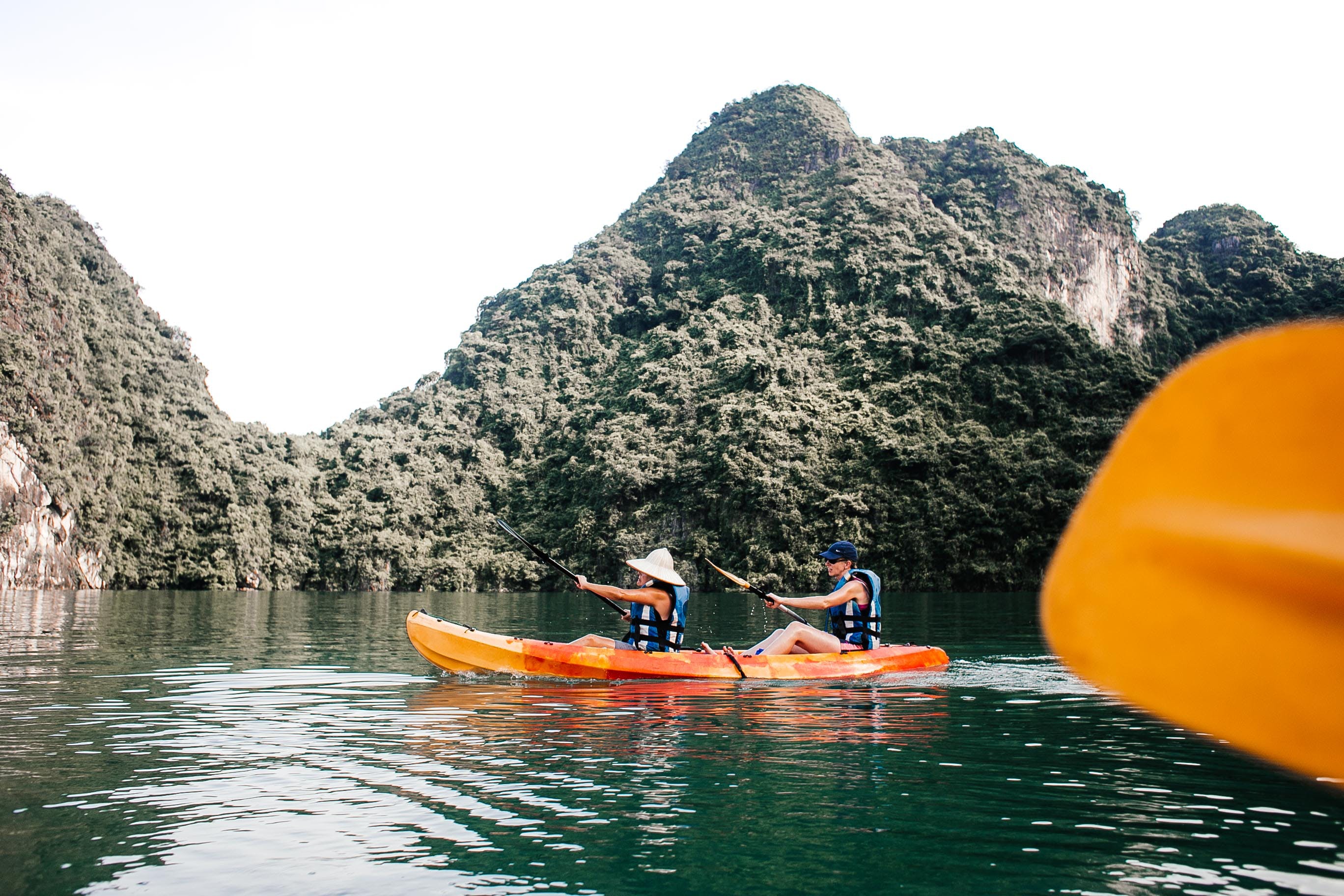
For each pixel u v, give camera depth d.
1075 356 65.19
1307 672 0.57
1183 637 0.61
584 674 8.50
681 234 108.88
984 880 3.36
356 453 79.94
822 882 3.35
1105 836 3.84
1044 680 8.62
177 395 70.69
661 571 9.06
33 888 3.30
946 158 107.38
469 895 3.23
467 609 30.61
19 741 5.79
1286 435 0.57
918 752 5.41
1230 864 3.50
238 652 11.75
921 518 56.12
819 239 91.31
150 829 3.94
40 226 67.12
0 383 53.50
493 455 85.88
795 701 7.31
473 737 5.86
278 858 3.58
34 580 53.50
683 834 3.87
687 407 76.12
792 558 58.38
